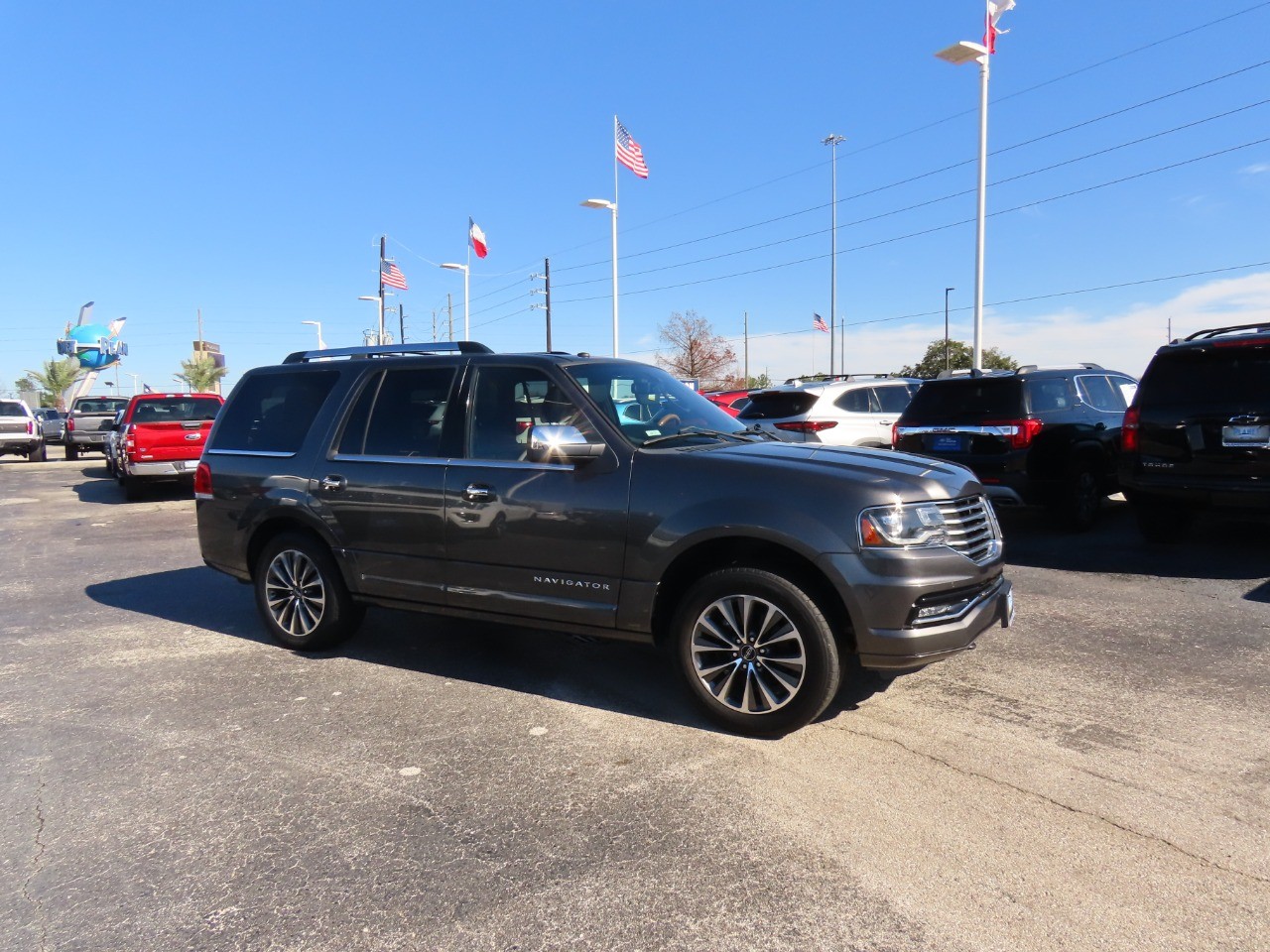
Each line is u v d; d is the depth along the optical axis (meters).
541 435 4.13
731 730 4.00
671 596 4.25
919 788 3.43
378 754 3.89
